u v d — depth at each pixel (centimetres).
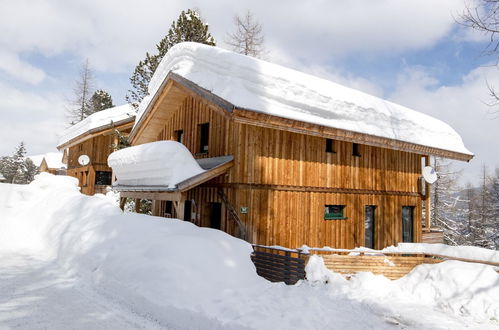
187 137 1296
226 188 1025
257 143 1008
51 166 3756
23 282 671
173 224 879
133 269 663
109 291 634
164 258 675
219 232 872
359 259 842
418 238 1448
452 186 2952
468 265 774
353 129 1087
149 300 571
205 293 611
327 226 1129
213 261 711
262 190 997
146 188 1063
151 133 1580
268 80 979
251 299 619
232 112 829
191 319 524
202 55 1073
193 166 984
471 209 3462
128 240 789
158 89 1298
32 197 1445
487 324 596
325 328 530
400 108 1488
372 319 594
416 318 614
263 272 820
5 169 4769
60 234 963
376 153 1320
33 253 913
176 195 955
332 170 1168
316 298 662
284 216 1030
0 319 497
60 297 605
